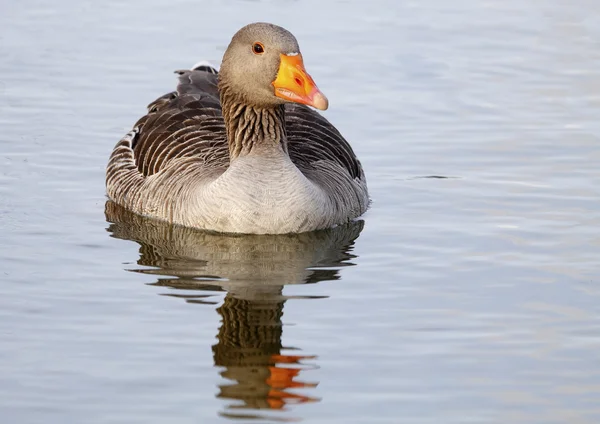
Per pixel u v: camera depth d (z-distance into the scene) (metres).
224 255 15.21
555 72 22.95
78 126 20.27
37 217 16.70
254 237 15.88
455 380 11.58
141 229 16.31
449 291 13.85
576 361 11.97
